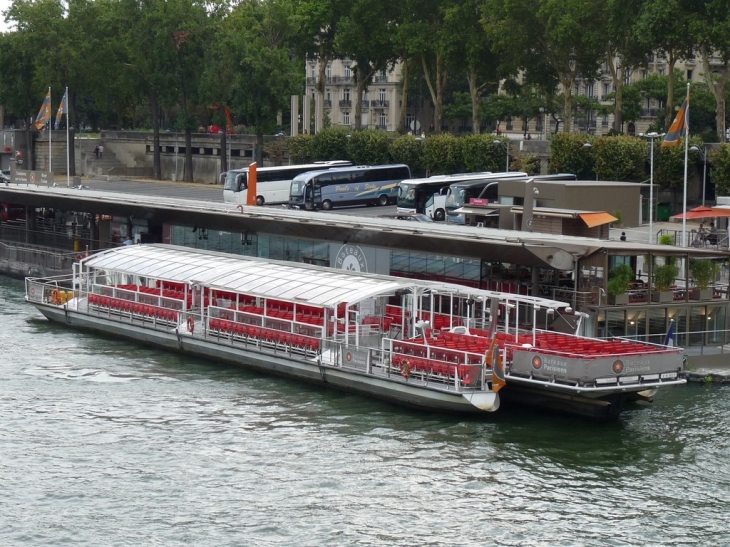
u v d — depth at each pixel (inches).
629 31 4805.6
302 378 2458.2
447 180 4458.7
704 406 2305.6
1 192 4160.9
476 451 2018.9
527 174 4601.4
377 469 1927.9
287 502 1791.3
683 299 2588.6
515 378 2186.3
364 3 5792.3
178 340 2699.3
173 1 6127.0
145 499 1800.0
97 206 3774.6
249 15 6683.1
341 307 2546.8
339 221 3159.5
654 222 4284.0
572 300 2524.6
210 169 6323.8
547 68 5324.8
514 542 1656.0
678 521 1733.5
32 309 3312.0
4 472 1908.2
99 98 6628.9
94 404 2284.7
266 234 3314.5
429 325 2450.8
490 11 5137.8
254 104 5885.8
